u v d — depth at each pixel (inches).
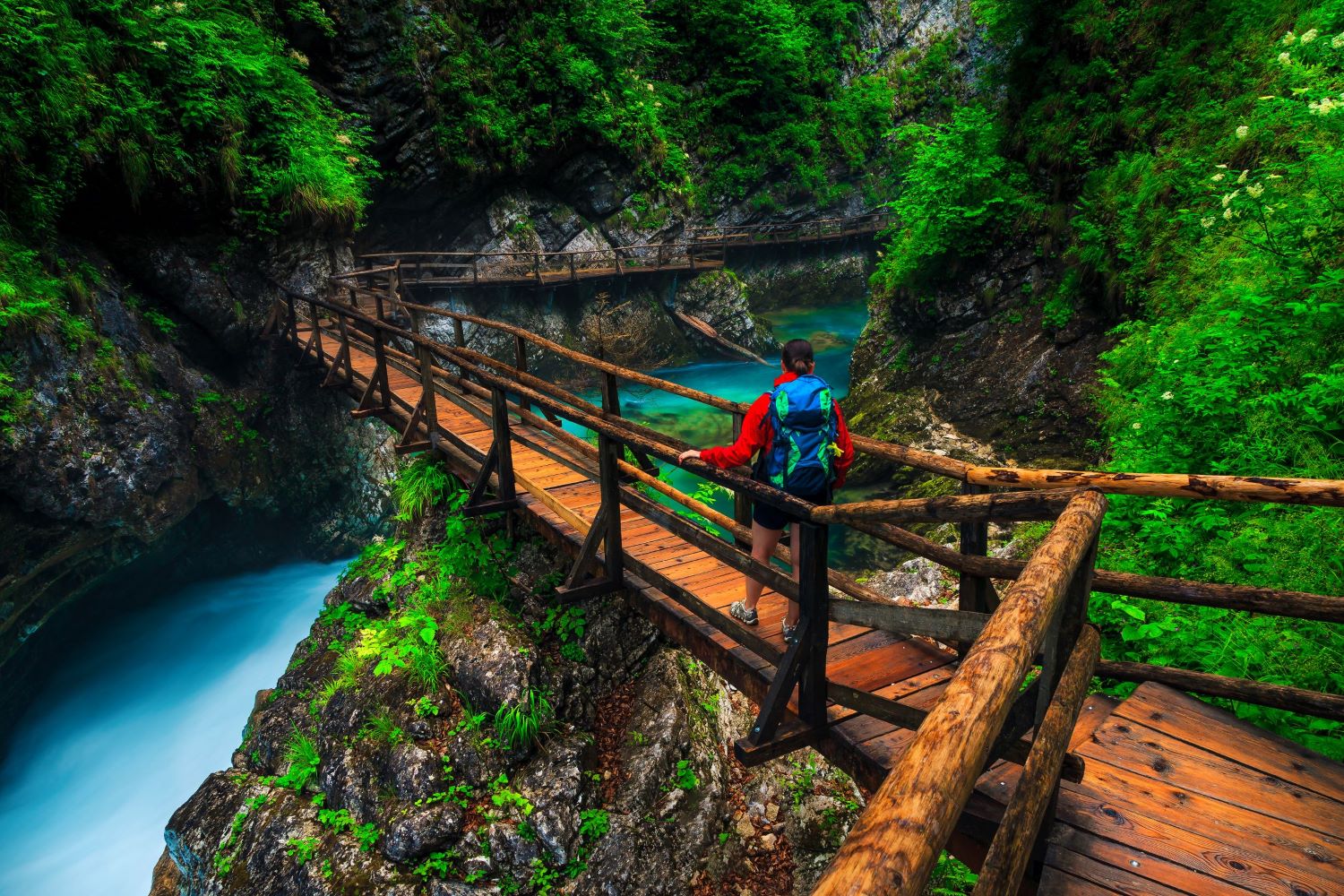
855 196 1148.5
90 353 426.3
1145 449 221.8
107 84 452.8
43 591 425.4
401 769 234.2
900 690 134.3
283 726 276.4
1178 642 163.9
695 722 262.5
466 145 732.7
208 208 514.3
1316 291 204.2
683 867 232.4
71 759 417.7
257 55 557.0
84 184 441.1
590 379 828.0
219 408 523.8
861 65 1170.0
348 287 569.6
